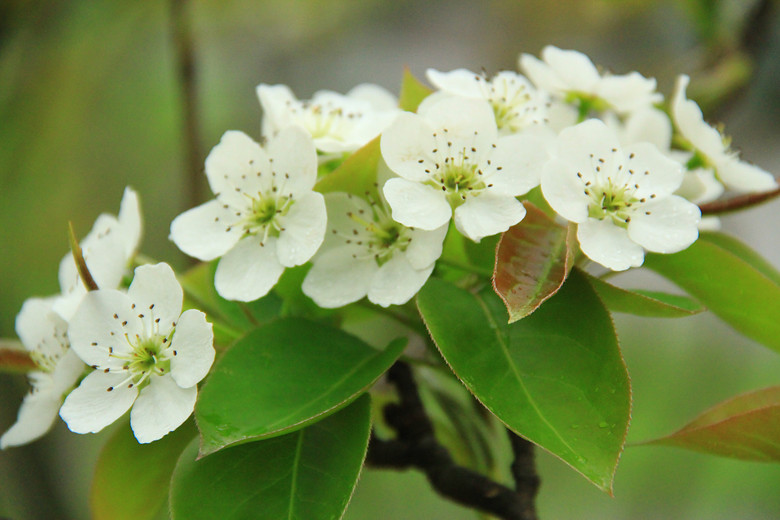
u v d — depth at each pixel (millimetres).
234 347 450
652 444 466
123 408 443
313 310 472
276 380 447
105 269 467
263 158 461
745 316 476
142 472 470
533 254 440
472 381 437
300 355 452
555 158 450
